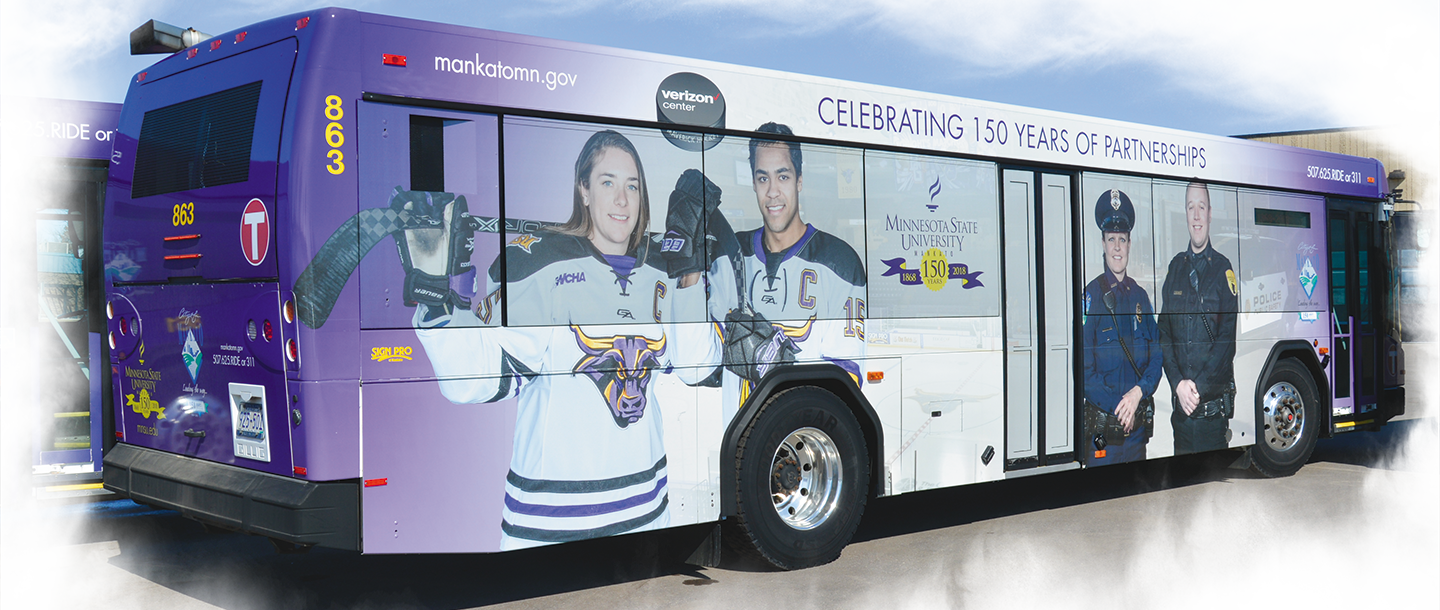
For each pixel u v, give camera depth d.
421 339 5.16
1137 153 8.66
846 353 6.79
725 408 6.23
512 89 5.48
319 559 7.04
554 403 5.56
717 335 6.20
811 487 6.76
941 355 7.30
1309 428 10.17
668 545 6.56
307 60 5.00
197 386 5.67
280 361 5.04
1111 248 8.44
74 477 7.24
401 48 5.18
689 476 6.09
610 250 5.79
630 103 5.89
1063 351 8.08
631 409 5.85
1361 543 7.18
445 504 5.22
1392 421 15.45
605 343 5.75
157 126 6.01
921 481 7.17
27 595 6.14
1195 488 9.50
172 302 5.82
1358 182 10.77
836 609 5.67
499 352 5.39
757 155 6.43
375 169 5.07
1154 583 6.15
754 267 6.38
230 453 5.45
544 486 5.52
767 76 6.49
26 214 7.14
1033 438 7.86
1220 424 9.29
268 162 5.10
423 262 5.18
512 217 5.45
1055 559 6.79
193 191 5.64
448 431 5.23
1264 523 7.90
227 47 5.55
